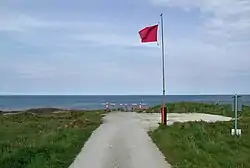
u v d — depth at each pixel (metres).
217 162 14.66
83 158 15.19
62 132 22.58
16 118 39.62
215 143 18.67
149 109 49.25
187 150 16.42
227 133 22.47
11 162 13.73
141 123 30.05
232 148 18.41
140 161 14.58
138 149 17.30
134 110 49.97
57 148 16.61
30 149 15.97
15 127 29.38
